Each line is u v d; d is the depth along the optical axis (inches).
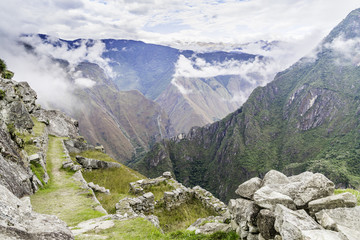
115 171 1248.8
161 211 793.6
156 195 930.7
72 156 1364.4
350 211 254.8
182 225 698.8
